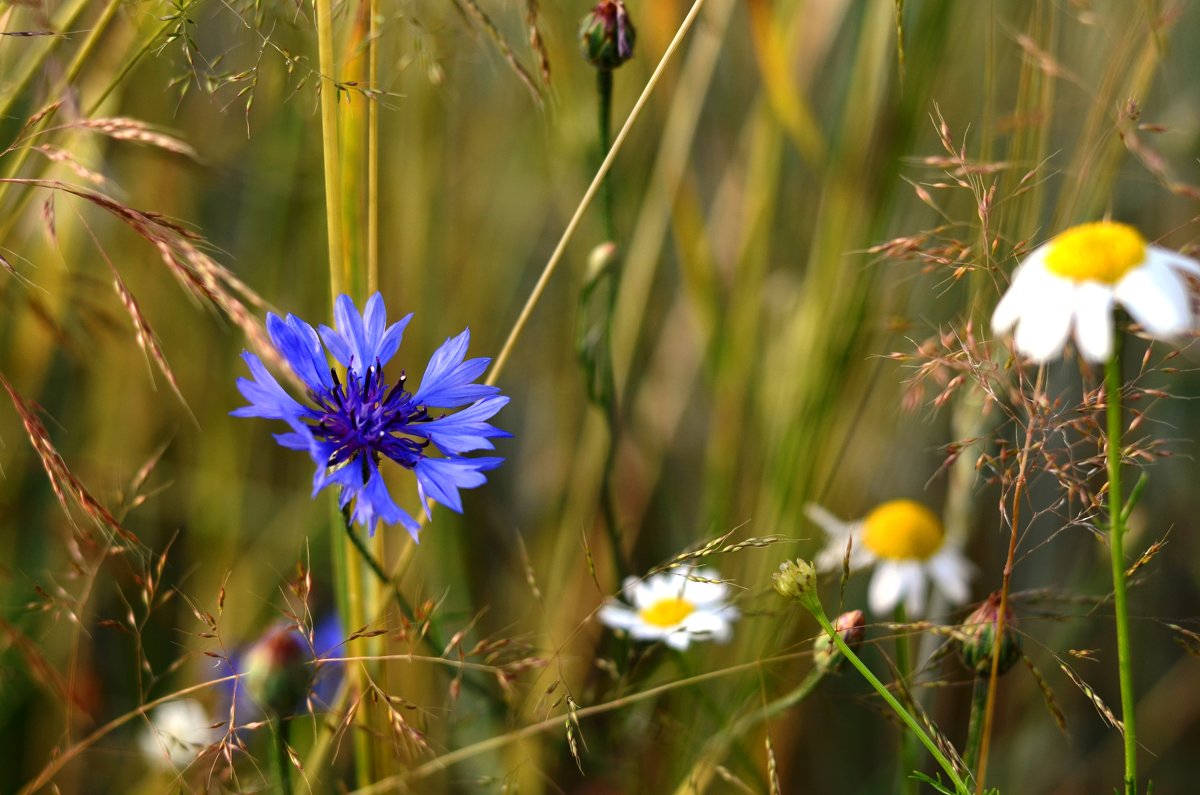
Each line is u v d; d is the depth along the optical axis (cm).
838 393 76
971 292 71
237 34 69
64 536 74
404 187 77
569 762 74
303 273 80
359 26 67
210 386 80
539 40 67
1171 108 81
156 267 78
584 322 71
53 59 67
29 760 75
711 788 74
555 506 81
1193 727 81
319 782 69
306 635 65
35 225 72
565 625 77
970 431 74
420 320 78
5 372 75
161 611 78
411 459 63
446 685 76
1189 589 83
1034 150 73
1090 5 75
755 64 83
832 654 66
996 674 65
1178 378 82
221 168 77
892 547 74
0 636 71
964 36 79
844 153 77
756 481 80
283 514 81
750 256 79
